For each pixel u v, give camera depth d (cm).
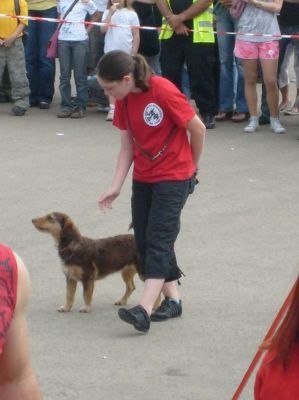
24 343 389
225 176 1384
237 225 1164
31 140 1611
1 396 395
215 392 730
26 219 1188
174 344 821
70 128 1705
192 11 1608
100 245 887
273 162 1467
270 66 1608
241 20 1597
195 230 1141
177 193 826
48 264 1023
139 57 810
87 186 1338
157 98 805
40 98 1888
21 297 380
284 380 360
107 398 719
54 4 1819
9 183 1350
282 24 1666
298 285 363
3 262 376
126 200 1277
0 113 1836
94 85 1812
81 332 847
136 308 830
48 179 1372
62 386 738
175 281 888
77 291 955
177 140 823
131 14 1717
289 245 1092
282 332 364
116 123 840
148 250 838
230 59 1712
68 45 1755
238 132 1661
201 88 1667
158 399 717
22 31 1773
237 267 1014
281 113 1820
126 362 784
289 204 1254
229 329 853
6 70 1925
